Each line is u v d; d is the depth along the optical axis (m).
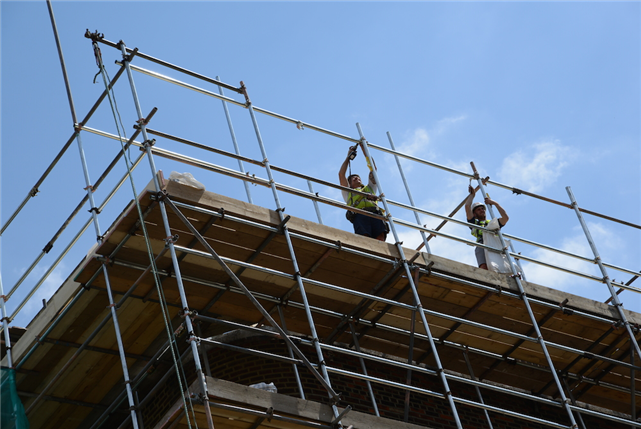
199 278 10.63
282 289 11.10
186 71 11.09
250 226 9.96
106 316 10.56
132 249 9.95
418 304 10.59
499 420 13.09
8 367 10.52
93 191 10.61
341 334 11.96
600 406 14.36
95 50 10.48
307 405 8.76
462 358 12.85
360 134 12.57
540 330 12.62
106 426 12.08
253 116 11.33
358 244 10.61
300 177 11.05
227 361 11.28
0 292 11.41
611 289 12.98
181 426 8.55
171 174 9.66
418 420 12.11
